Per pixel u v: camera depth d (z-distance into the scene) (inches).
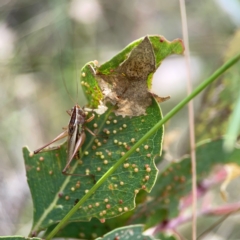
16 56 21.1
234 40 14.2
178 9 28.3
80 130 12.1
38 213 12.1
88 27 22.4
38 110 21.3
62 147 12.2
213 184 13.3
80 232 12.5
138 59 11.9
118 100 12.1
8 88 20.7
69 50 21.5
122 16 25.7
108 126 12.1
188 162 13.1
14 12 22.4
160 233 13.0
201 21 26.6
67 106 21.8
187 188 13.1
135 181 11.9
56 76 21.4
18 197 16.7
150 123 12.0
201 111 14.3
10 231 15.6
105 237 11.9
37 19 21.9
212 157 13.3
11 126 20.0
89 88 12.1
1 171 17.9
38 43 21.6
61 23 21.7
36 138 20.7
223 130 14.1
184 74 23.9
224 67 11.7
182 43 11.9
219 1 18.2
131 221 12.8
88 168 12.1
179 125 22.2
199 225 18.4
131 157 11.9
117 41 25.0
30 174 12.2
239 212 13.5
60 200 12.1
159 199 13.0
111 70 12.0
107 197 12.0
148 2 27.6
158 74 24.3
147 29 26.7
